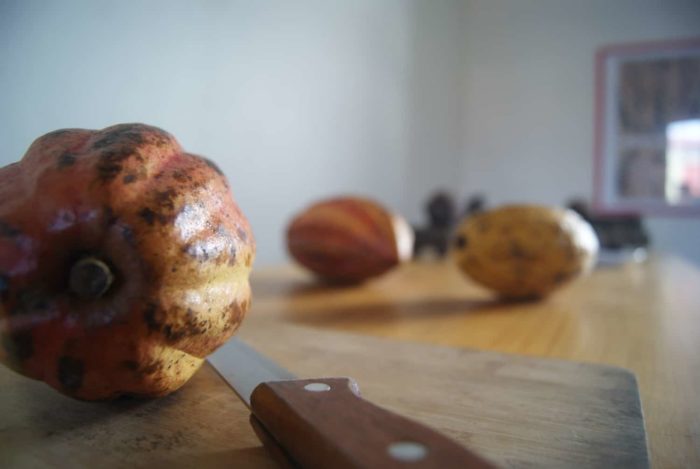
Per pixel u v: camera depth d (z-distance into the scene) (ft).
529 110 5.09
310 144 3.06
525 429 0.74
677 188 4.64
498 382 0.92
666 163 4.65
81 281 0.64
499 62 5.18
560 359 1.04
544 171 5.06
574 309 1.58
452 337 1.27
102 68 1.73
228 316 0.75
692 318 1.47
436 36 4.75
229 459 0.66
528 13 5.06
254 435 0.72
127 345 0.67
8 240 0.65
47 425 0.74
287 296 1.77
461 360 1.04
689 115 4.57
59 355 0.67
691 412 0.84
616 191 4.80
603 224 3.08
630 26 4.72
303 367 1.00
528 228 1.54
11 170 0.71
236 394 0.77
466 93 5.31
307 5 2.97
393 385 0.91
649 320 1.44
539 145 5.07
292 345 1.14
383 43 3.86
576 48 4.90
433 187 4.85
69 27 1.59
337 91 3.31
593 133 4.85
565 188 4.99
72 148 0.72
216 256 0.72
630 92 4.72
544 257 1.53
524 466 0.64
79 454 0.67
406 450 0.50
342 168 3.42
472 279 1.66
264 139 2.66
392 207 4.13
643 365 1.07
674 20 4.59
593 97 4.84
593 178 4.87
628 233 3.05
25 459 0.65
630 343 1.22
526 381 0.92
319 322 1.42
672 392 0.92
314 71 3.06
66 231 0.65
